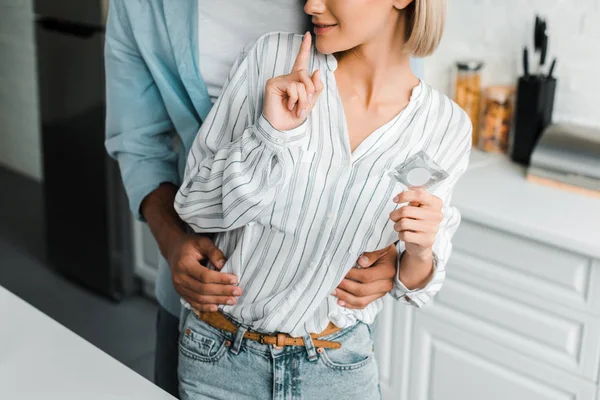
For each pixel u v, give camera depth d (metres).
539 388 2.00
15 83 4.55
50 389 1.07
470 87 2.44
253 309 1.20
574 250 1.82
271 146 1.10
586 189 2.08
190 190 1.21
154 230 1.38
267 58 1.25
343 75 1.21
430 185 1.10
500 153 2.42
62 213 3.32
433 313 2.16
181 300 1.37
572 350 1.93
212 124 1.25
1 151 4.85
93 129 3.03
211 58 1.39
